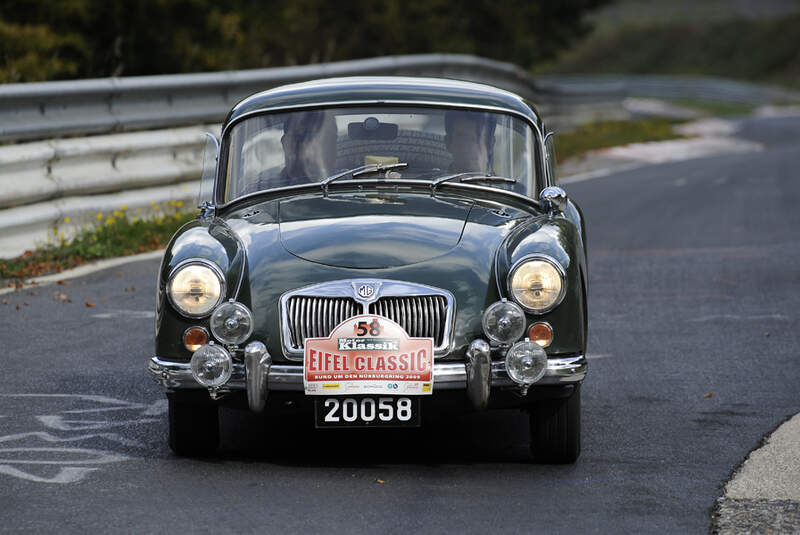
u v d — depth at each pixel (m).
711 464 17.80
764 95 192.12
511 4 121.25
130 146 40.16
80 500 15.78
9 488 16.33
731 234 43.12
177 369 16.86
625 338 27.33
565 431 17.50
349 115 20.44
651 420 20.52
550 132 21.59
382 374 16.38
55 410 20.80
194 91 46.03
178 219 40.59
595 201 53.28
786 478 17.02
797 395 22.20
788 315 29.62
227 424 20.34
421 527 14.73
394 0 99.31
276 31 86.69
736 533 14.62
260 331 16.72
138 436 19.27
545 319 16.88
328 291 16.69
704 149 87.62
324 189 19.72
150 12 68.50
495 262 17.27
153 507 15.48
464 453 18.48
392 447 18.81
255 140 20.41
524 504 15.74
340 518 15.05
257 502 15.71
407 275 16.91
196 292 16.81
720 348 26.25
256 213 18.92
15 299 30.39
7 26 60.12
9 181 34.81
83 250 35.94
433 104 20.48
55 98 38.56
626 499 16.02
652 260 37.81
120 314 28.91
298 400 16.72
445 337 16.66
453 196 19.56
